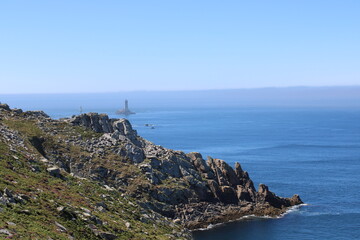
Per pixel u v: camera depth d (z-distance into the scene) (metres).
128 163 116.94
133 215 77.44
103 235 56.59
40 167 80.06
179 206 111.69
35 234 45.03
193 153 130.38
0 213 47.03
